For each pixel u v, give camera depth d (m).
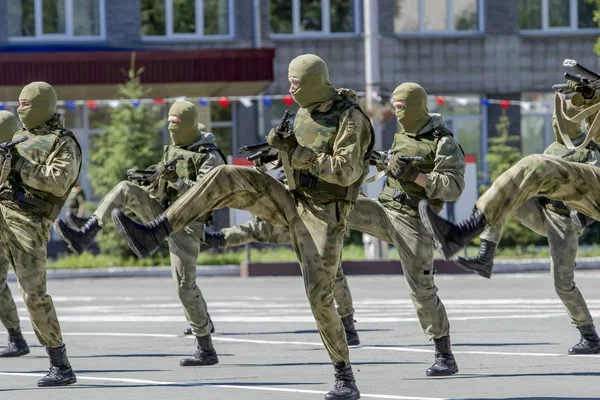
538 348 23.81
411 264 19.67
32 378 20.12
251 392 17.98
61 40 68.12
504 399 16.81
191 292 21.78
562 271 22.38
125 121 56.09
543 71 71.62
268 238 25.58
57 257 62.78
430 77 70.94
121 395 17.78
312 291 16.25
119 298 41.03
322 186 16.09
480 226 14.74
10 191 18.72
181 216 15.38
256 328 29.38
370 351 23.78
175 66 62.88
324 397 17.03
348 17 70.38
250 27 69.62
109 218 21.23
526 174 14.77
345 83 70.25
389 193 19.89
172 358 23.20
